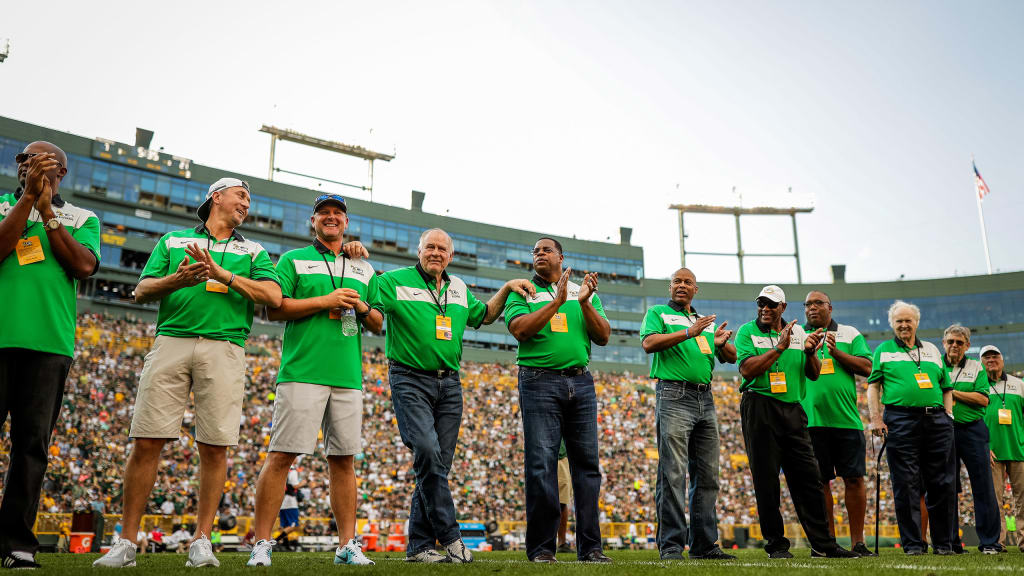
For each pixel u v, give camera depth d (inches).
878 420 267.4
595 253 2042.3
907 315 266.1
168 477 904.3
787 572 136.0
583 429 198.2
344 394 175.3
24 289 146.9
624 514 1211.2
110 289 1444.4
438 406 194.9
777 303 233.9
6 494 140.7
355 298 175.6
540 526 187.3
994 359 324.2
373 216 1804.9
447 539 174.4
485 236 1935.3
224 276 162.2
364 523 859.4
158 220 1541.6
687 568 147.0
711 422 227.0
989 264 1732.3
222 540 551.5
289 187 1718.8
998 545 275.9
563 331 200.1
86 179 1477.6
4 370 144.5
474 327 211.8
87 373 1096.8
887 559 197.9
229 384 164.7
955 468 262.8
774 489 221.9
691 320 236.8
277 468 164.2
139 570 134.8
